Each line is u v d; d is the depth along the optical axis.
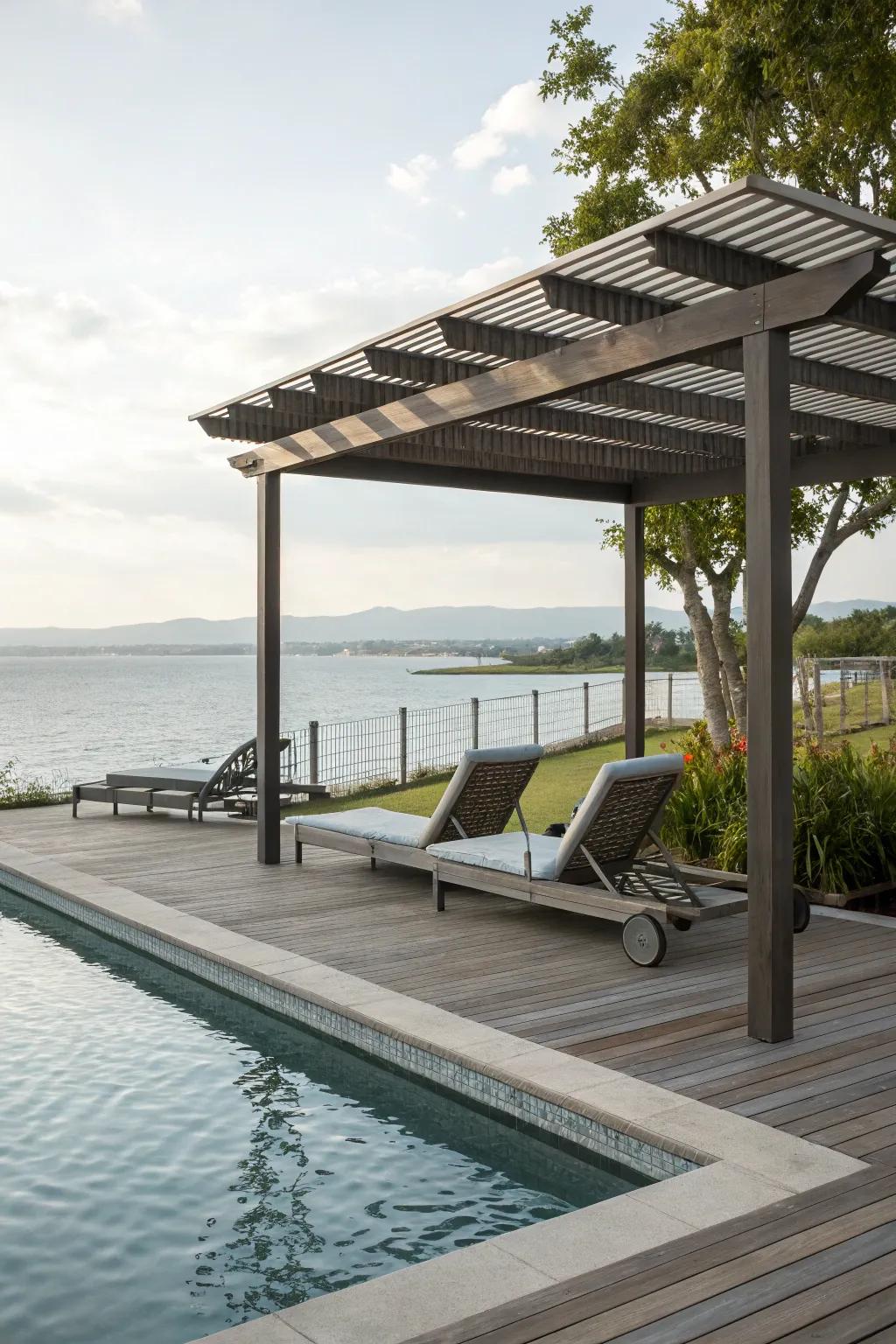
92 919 7.15
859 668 17.59
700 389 7.03
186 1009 5.52
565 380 5.34
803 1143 3.43
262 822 8.59
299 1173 3.69
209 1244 3.21
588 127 13.37
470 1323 2.49
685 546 13.23
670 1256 2.77
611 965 5.66
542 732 19.75
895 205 10.89
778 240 4.30
